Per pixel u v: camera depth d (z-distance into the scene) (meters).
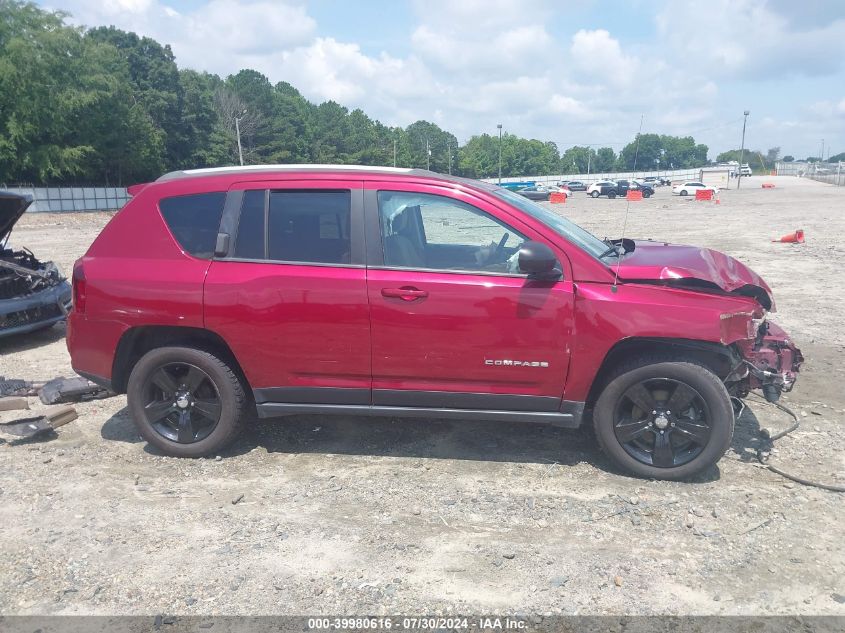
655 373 4.11
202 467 4.50
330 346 4.29
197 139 79.25
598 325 4.04
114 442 4.93
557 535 3.65
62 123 51.75
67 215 44.69
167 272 4.41
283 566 3.39
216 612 3.05
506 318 4.11
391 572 3.34
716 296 4.10
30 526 3.78
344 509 3.94
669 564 3.38
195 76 86.56
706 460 4.13
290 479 4.32
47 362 7.38
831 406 5.55
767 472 4.37
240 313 4.31
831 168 98.94
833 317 8.82
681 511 3.88
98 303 4.48
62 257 17.20
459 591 3.18
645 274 4.14
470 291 4.12
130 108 62.69
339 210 4.34
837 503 3.97
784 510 3.89
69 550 3.54
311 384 4.41
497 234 4.27
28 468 4.50
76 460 4.63
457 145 150.50
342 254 4.29
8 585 3.26
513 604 3.09
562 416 4.27
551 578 3.28
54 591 3.21
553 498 4.05
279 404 4.50
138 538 3.66
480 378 4.24
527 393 4.25
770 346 4.63
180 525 3.79
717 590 3.18
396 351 4.25
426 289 4.14
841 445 4.77
